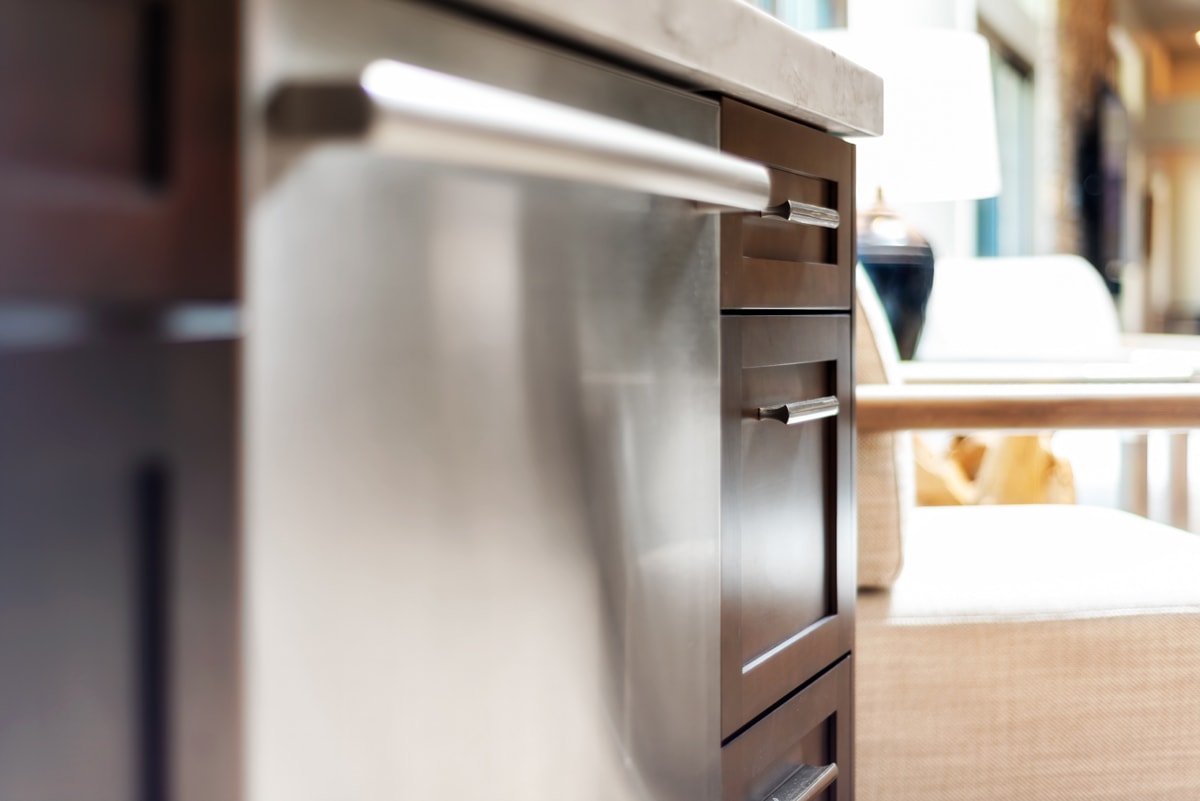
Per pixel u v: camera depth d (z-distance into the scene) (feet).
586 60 2.42
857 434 4.65
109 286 1.40
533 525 2.23
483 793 2.10
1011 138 22.58
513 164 1.84
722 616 3.09
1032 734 4.87
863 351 4.97
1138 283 32.94
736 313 3.17
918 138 7.15
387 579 1.86
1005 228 22.71
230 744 1.59
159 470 1.48
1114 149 28.35
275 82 1.63
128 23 1.42
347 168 1.76
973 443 7.84
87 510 1.39
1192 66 36.32
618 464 2.52
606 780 2.50
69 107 1.35
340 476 1.76
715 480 2.98
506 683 2.16
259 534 1.62
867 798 4.83
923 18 14.47
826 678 3.91
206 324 1.54
